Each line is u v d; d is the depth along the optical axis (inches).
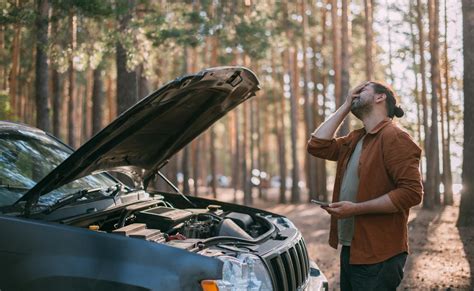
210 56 1035.9
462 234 462.3
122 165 160.6
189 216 154.4
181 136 167.3
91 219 139.6
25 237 119.0
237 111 1214.9
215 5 593.9
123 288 112.3
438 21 734.5
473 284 283.9
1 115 429.1
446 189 813.9
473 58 474.3
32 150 159.5
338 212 135.8
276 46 732.0
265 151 1432.1
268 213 181.9
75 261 115.6
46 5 447.5
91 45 468.4
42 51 501.4
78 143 1254.9
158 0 559.8
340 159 151.3
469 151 486.0
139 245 115.7
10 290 117.7
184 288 111.7
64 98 1144.8
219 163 2421.3
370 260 137.3
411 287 278.2
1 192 137.9
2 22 410.0
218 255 122.7
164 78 903.7
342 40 676.1
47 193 141.2
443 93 896.3
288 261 138.3
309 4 928.9
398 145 136.0
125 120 128.3
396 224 137.8
